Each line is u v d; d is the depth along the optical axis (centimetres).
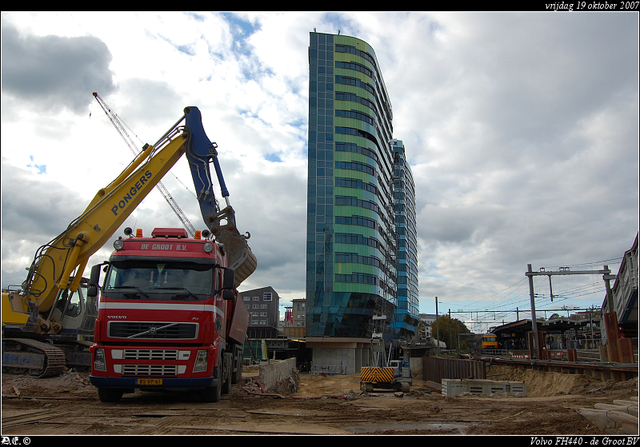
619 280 3247
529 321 7469
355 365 7006
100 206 1759
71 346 1855
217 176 1836
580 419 822
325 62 7756
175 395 1366
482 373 3522
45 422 802
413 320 11538
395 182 11369
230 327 1530
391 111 10050
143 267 1139
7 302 1634
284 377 3059
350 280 7000
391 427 829
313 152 7394
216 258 1200
